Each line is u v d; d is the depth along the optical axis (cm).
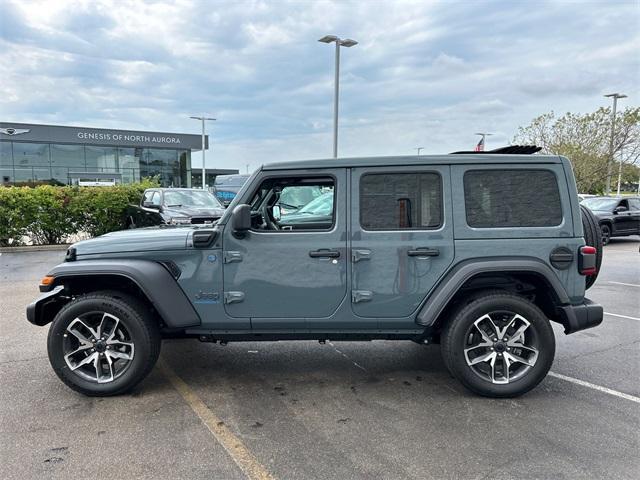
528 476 275
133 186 1580
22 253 1298
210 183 5759
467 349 379
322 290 381
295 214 407
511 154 395
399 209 382
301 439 317
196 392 394
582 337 547
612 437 319
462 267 374
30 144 3769
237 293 382
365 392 395
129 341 382
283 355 488
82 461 290
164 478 273
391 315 382
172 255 382
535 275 377
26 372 434
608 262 1160
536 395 388
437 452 301
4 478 272
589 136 2941
